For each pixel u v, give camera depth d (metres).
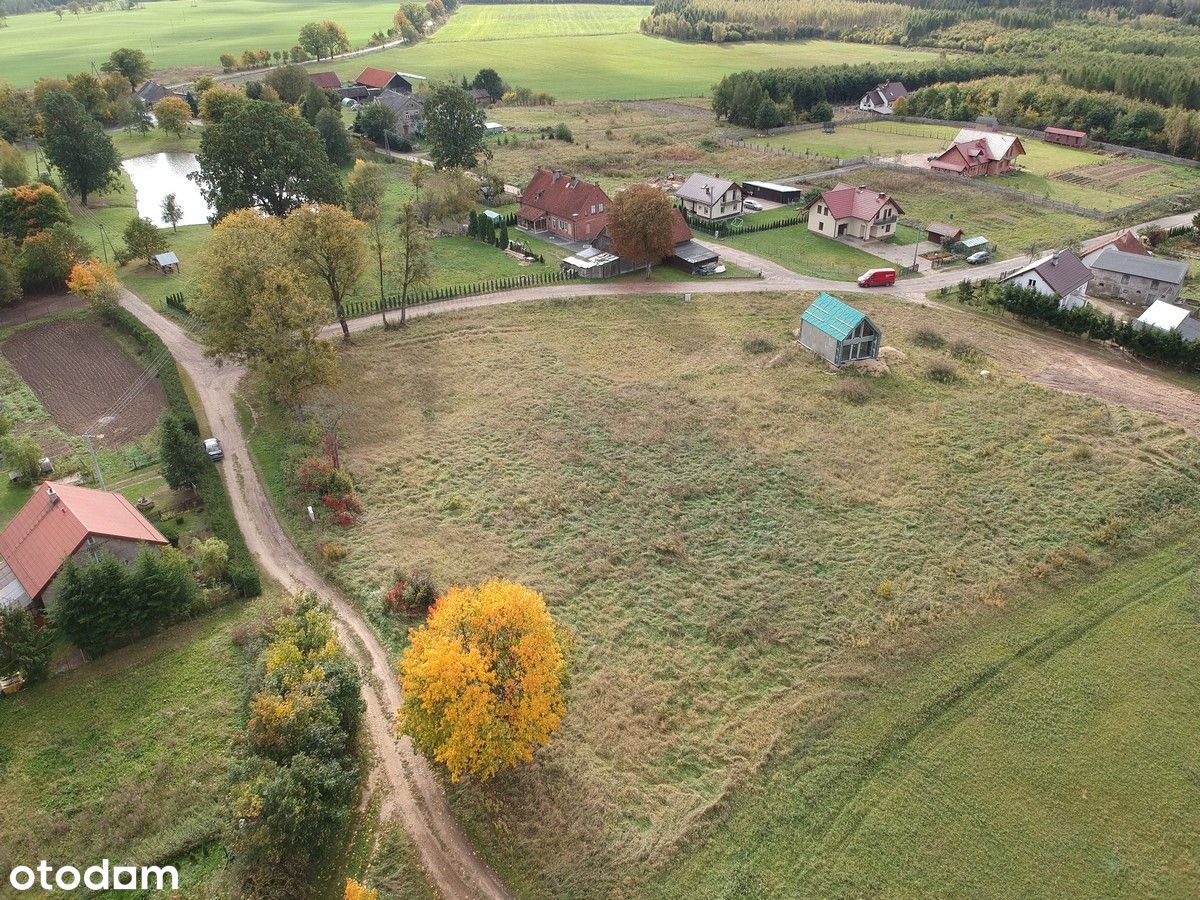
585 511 58.91
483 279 101.06
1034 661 45.88
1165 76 159.00
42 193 101.06
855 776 39.47
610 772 39.69
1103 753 40.69
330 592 50.78
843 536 56.03
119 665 44.78
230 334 70.75
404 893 34.16
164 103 167.00
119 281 99.00
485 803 37.69
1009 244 110.75
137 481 61.44
